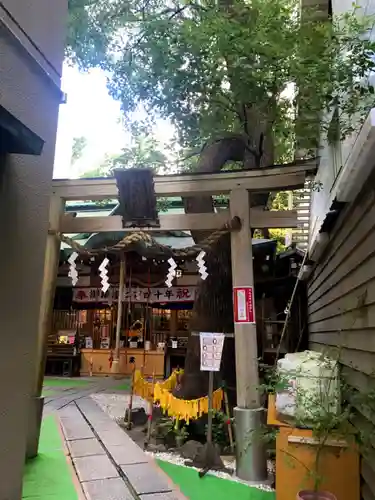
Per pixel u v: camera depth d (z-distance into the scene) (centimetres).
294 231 969
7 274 231
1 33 213
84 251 529
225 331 643
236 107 629
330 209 454
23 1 250
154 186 539
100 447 566
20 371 240
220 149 716
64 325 1502
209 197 691
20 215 245
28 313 250
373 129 255
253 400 482
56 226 573
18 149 221
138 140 726
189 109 571
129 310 1308
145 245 501
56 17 292
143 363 1273
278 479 364
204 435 576
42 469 473
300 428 367
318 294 695
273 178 527
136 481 444
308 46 419
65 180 583
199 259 516
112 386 1162
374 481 310
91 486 427
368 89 348
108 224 570
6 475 226
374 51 361
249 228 525
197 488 431
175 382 716
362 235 354
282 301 1012
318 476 316
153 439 601
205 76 510
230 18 520
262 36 455
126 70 543
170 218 562
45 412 794
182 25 518
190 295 1405
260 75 467
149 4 610
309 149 636
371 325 320
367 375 337
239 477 460
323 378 386
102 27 557
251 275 516
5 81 219
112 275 1416
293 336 953
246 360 494
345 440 339
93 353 1423
